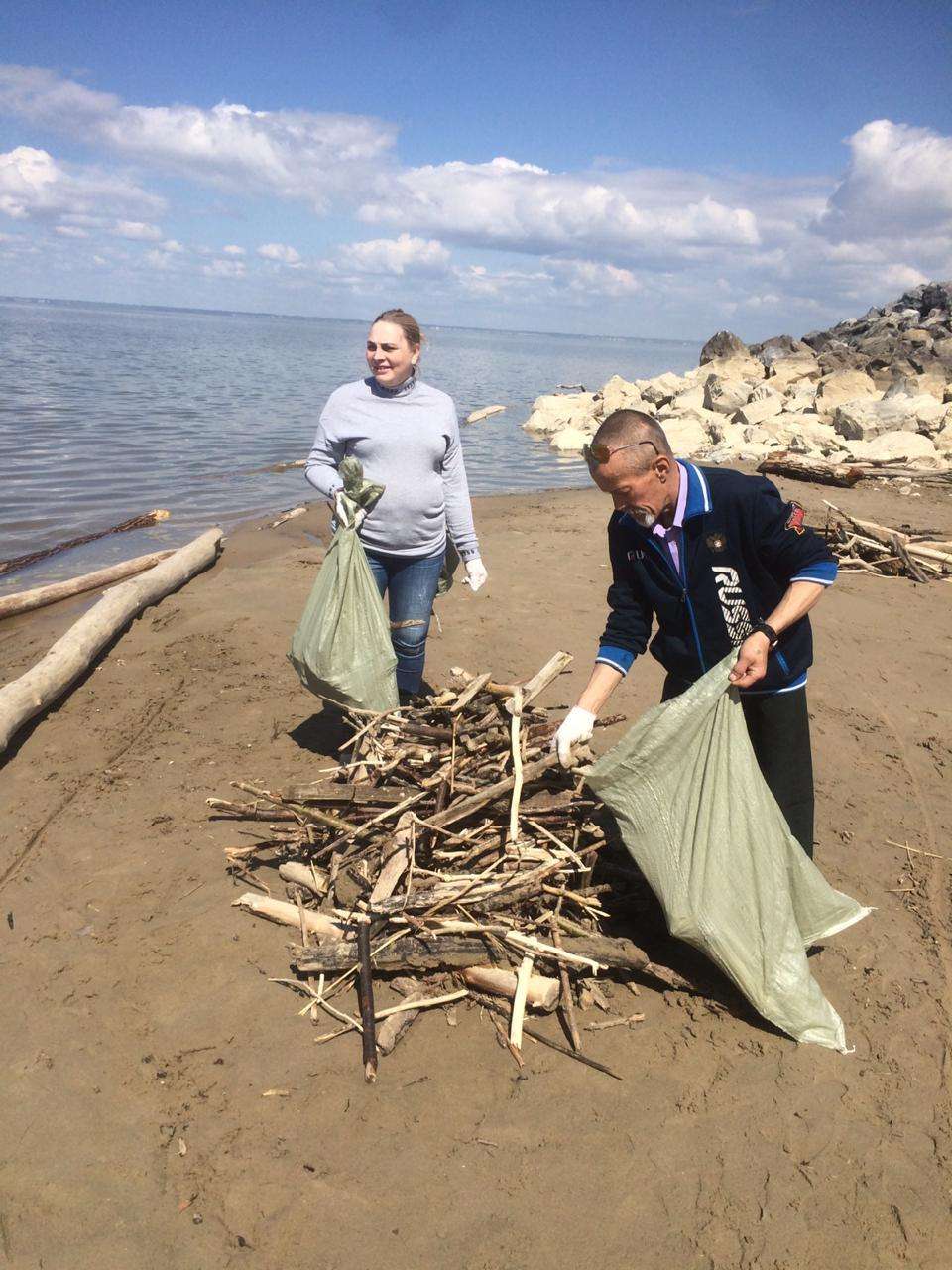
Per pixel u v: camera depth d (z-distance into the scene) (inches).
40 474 530.0
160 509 457.4
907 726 215.0
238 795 169.2
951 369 952.3
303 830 142.5
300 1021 113.8
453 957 118.3
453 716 146.6
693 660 119.3
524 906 127.5
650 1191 92.5
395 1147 96.3
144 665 236.8
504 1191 91.8
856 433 738.8
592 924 129.0
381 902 118.8
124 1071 105.0
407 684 187.3
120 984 118.7
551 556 374.3
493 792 131.0
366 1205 89.8
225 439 702.5
